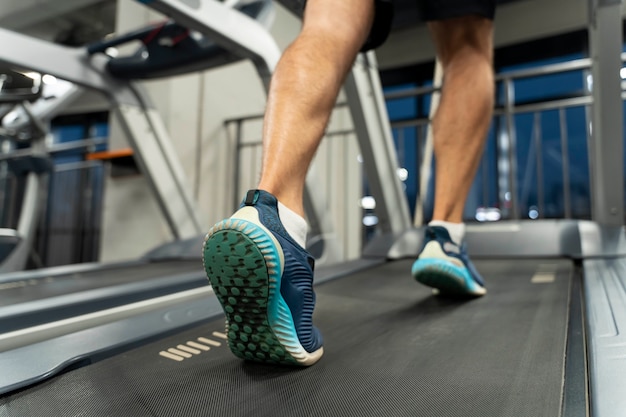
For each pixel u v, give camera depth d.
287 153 0.59
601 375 0.52
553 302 0.99
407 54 5.36
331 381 0.57
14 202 4.38
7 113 2.54
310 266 0.59
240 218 0.52
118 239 3.42
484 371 0.59
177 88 3.41
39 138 2.90
